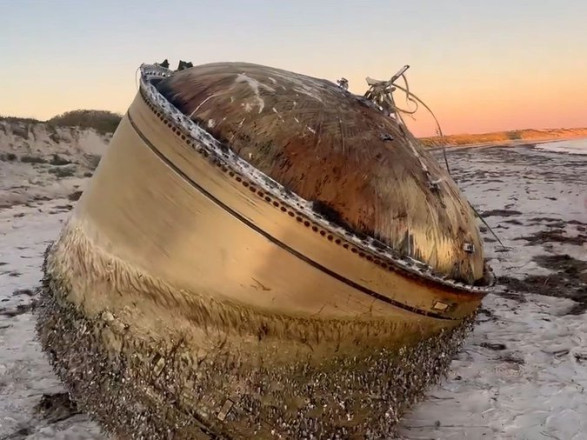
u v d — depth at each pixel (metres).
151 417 2.71
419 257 2.69
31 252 9.33
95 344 2.82
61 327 2.99
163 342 2.67
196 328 2.63
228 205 2.55
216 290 2.58
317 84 3.13
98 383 2.82
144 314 2.70
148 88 2.98
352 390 2.73
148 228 2.69
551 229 11.03
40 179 16.92
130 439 2.79
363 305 2.62
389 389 2.82
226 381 2.63
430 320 2.82
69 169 18.61
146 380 2.70
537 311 6.39
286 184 2.58
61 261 3.09
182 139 2.66
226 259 2.56
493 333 5.74
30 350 5.14
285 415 2.66
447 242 2.80
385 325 2.70
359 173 2.65
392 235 2.63
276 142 2.64
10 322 5.91
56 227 11.59
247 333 2.60
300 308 2.57
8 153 18.23
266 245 2.52
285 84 2.95
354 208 2.60
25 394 4.31
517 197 16.03
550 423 3.96
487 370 4.82
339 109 2.90
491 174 24.28
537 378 4.68
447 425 3.93
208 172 2.58
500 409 4.16
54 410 4.07
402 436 3.75
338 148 2.69
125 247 2.74
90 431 3.81
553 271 8.11
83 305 2.88
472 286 2.92
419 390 2.98
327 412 2.71
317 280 2.55
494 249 9.49
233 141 2.65
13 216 12.62
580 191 16.81
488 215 13.10
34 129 20.42
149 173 2.73
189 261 2.60
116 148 3.01
